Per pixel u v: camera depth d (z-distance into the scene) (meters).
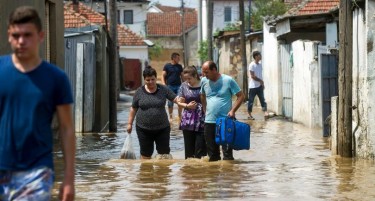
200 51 63.03
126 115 33.91
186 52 103.06
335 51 22.44
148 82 16.19
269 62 34.31
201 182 13.41
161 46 103.31
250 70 29.23
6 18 14.17
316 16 28.38
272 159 16.77
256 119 29.27
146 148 16.31
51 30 20.33
